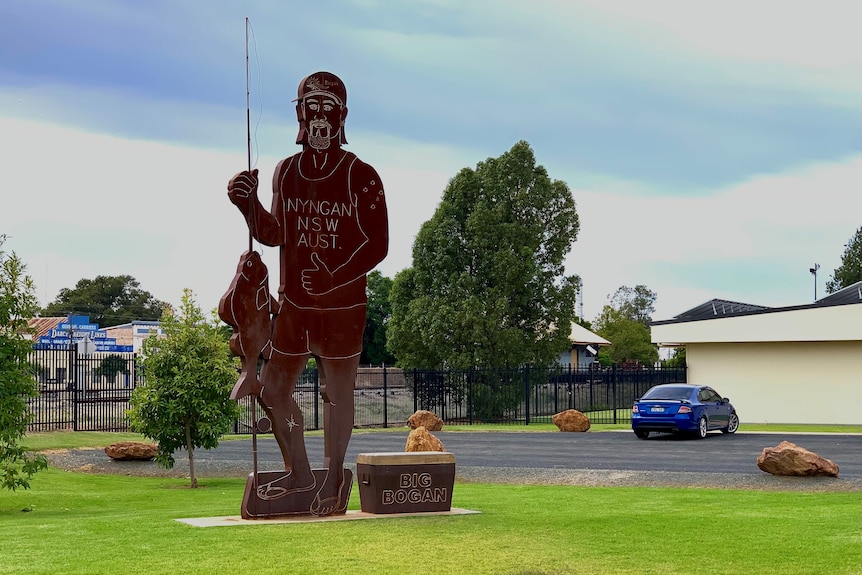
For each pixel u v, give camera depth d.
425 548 10.40
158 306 104.19
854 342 40.25
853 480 17.22
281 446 13.12
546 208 44.19
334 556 9.86
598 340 69.62
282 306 13.27
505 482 18.70
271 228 13.20
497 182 43.91
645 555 10.10
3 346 14.94
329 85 13.79
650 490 16.77
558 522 12.41
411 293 45.88
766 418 41.75
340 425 13.48
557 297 43.72
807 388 41.03
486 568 9.36
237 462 23.11
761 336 40.97
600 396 49.78
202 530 11.62
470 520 12.61
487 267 43.59
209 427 18.95
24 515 14.66
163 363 19.16
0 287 15.03
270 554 9.94
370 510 13.30
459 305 42.91
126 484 19.52
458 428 35.81
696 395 30.00
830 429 34.81
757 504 14.45
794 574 9.18
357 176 13.89
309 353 13.38
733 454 23.81
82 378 34.81
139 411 19.09
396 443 29.41
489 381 42.19
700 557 9.99
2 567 9.10
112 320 97.88
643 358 78.69
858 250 74.19
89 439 27.52
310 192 13.55
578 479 18.69
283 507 12.95
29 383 15.26
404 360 45.16
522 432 33.62
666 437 30.45
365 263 13.85
